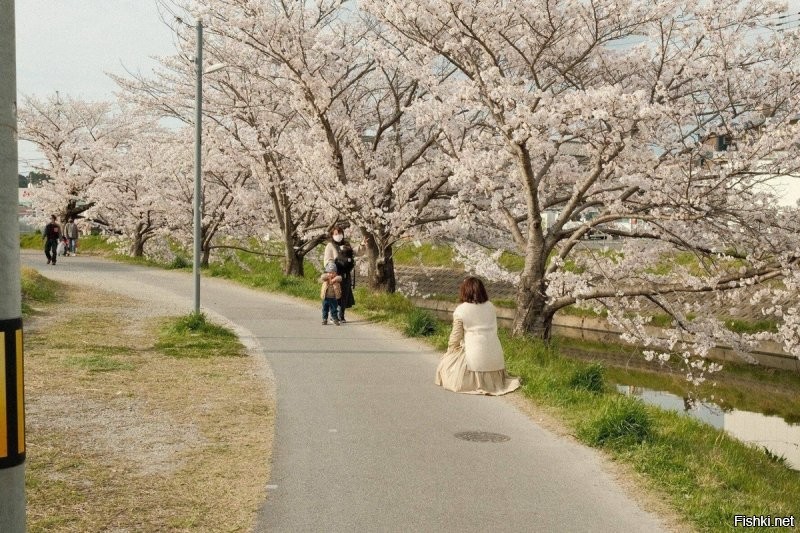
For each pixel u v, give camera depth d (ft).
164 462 19.42
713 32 40.65
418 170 61.87
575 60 48.08
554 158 49.65
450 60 47.39
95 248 155.84
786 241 39.60
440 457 20.83
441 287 104.73
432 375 32.73
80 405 24.90
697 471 20.20
